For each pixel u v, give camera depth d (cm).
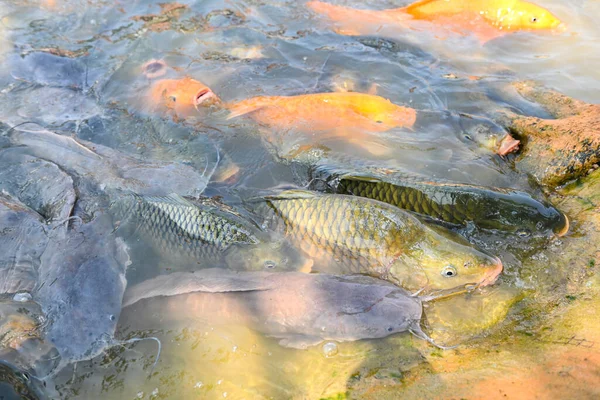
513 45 191
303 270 127
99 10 212
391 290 125
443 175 146
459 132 159
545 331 117
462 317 124
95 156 150
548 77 177
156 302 123
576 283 124
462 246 129
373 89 175
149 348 121
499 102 169
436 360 117
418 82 178
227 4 214
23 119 165
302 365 119
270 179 146
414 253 129
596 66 180
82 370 117
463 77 179
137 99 173
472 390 109
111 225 134
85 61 188
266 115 161
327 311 122
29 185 145
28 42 195
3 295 124
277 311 122
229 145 156
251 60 188
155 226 134
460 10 197
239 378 118
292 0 214
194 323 123
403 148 153
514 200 134
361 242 130
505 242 133
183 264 130
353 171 143
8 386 111
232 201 140
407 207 136
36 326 119
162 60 188
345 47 192
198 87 168
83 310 121
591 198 138
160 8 214
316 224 132
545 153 148
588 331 114
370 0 214
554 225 132
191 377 118
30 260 130
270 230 133
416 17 200
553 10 201
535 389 107
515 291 126
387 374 115
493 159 152
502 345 117
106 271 126
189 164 150
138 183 142
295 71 183
